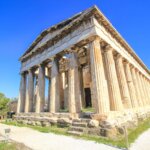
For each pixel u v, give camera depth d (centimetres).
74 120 1797
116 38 2578
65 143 1196
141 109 2933
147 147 1059
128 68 3036
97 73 1752
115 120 1519
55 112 2291
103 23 2156
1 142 1208
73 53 2202
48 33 2938
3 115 4641
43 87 2828
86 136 1404
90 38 1930
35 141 1283
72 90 2041
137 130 1673
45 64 2973
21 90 3488
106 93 1716
